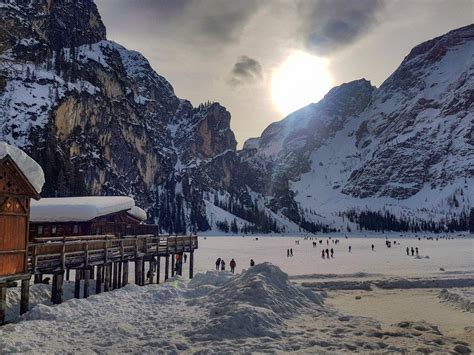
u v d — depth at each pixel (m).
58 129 187.88
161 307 24.98
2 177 20.86
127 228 49.53
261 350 16.47
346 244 153.50
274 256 87.06
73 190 156.62
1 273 20.56
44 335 18.33
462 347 17.28
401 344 17.66
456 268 60.22
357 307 31.47
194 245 50.06
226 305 22.06
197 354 16.08
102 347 16.88
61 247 25.27
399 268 61.22
